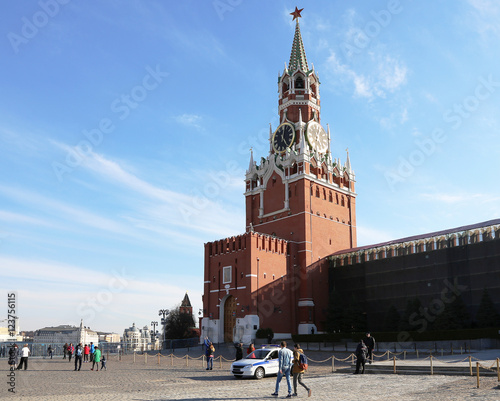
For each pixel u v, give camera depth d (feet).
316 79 365.81
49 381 118.83
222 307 293.64
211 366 151.64
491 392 82.17
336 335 243.60
